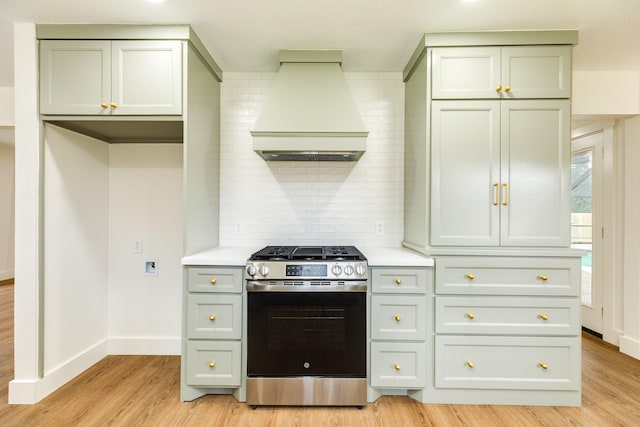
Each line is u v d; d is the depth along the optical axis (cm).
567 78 205
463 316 201
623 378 234
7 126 286
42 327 205
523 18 194
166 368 246
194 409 196
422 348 201
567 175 205
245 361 201
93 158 250
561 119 205
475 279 201
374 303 201
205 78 233
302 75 231
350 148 215
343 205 266
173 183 268
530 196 206
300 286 194
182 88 203
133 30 202
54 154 214
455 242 208
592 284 320
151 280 270
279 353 196
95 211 253
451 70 208
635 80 264
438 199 208
